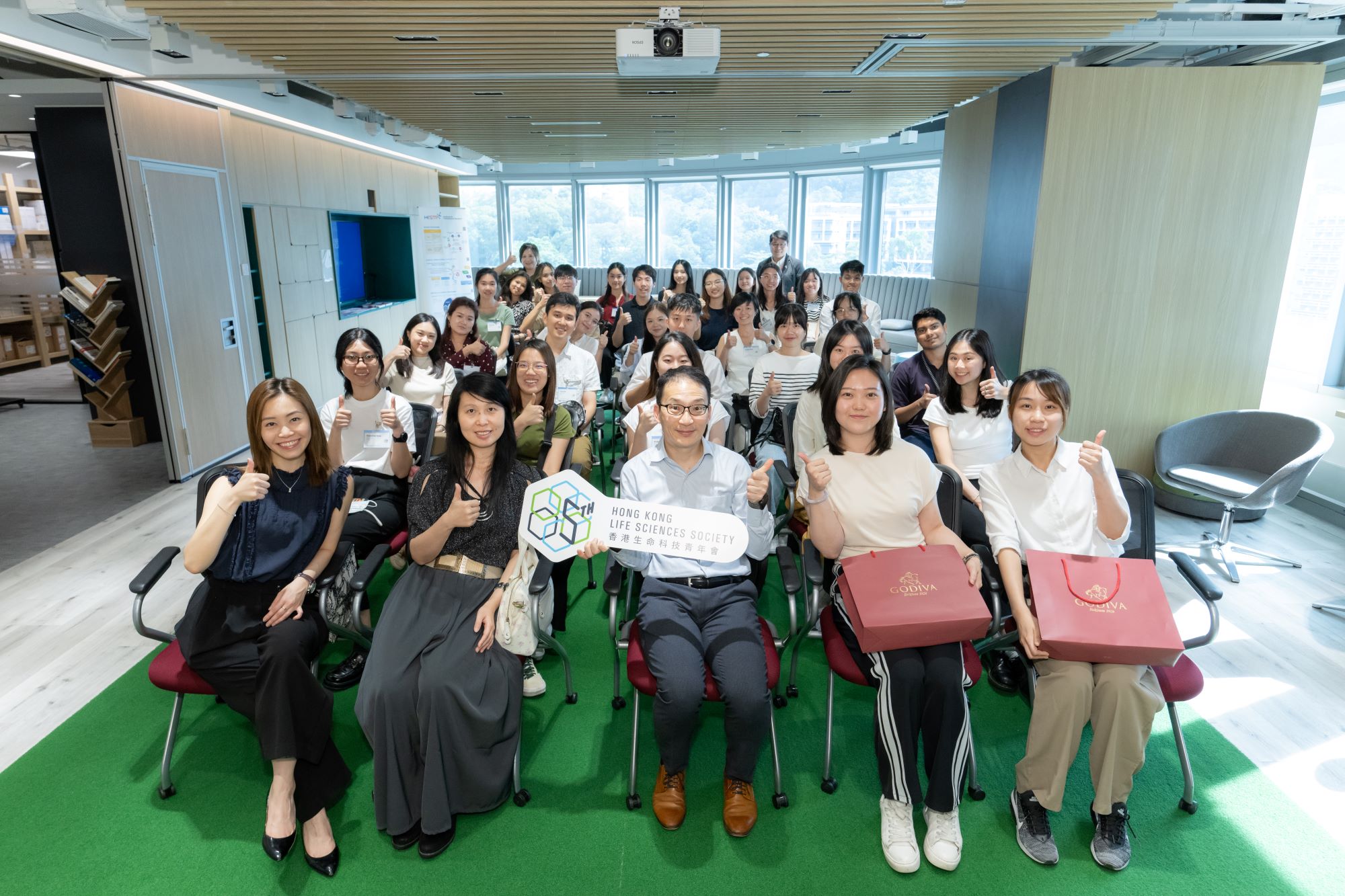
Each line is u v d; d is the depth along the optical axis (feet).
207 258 19.36
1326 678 10.01
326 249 27.27
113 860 7.14
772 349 16.39
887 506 8.49
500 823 7.64
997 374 11.00
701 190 44.34
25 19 13.10
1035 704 7.39
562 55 15.21
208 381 19.29
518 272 25.85
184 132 18.54
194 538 7.30
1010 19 12.84
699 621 8.05
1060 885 6.91
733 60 15.69
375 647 7.57
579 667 10.29
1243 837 7.43
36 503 16.78
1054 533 8.36
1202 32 14.11
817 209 40.16
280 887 6.88
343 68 16.24
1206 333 15.75
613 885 6.91
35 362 33.30
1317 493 15.80
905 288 33.65
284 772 7.12
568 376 14.79
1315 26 14.30
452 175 41.06
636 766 7.77
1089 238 15.35
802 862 7.18
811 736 8.96
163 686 7.62
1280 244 15.30
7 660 10.48
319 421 8.03
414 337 13.78
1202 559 13.32
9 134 25.53
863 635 7.26
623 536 7.72
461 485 8.28
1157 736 8.90
